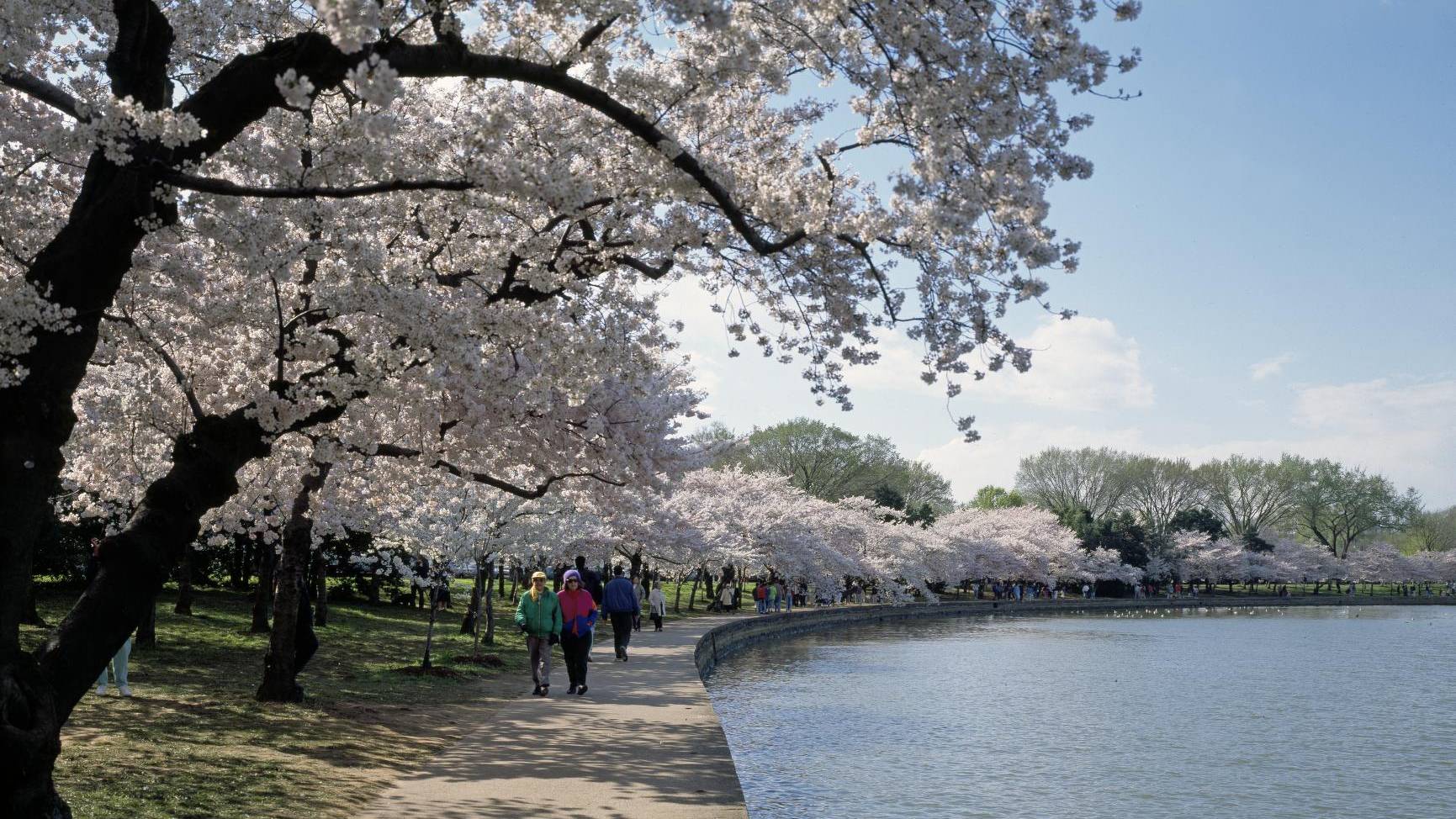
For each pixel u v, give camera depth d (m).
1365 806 14.77
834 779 14.94
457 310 8.91
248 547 34.31
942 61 6.54
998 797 14.38
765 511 49.53
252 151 7.28
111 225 6.32
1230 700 25.67
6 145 8.07
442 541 19.42
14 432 6.03
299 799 8.15
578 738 11.48
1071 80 6.71
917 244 7.09
